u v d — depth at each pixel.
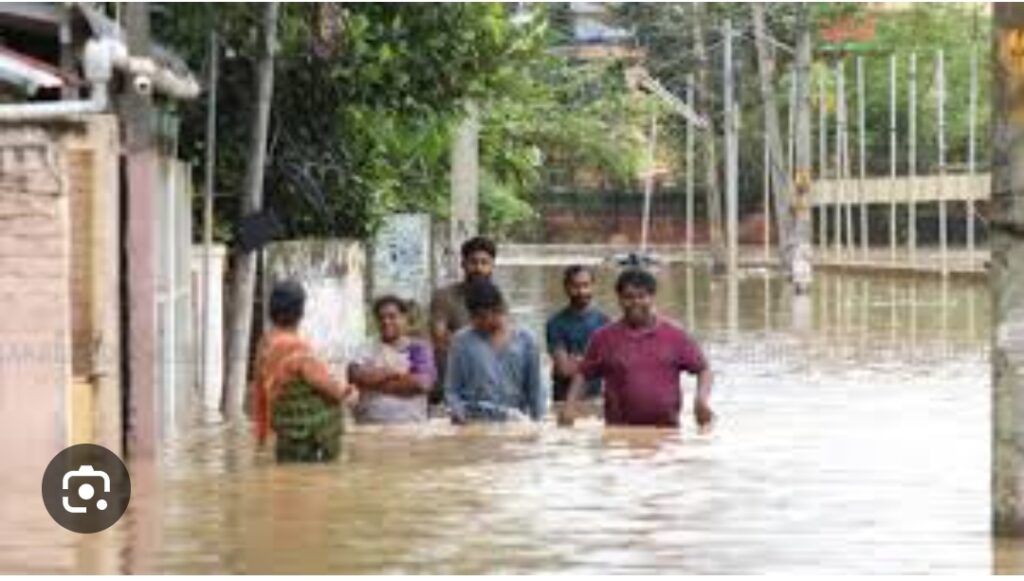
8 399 19.11
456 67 30.34
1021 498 15.63
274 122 30.69
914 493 17.94
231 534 15.95
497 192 55.25
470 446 20.67
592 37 97.94
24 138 19.12
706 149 98.31
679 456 20.17
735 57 94.25
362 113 32.53
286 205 31.62
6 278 19.11
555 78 71.75
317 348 31.12
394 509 17.09
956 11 92.62
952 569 14.48
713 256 85.38
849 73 94.25
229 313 27.47
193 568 14.55
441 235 44.03
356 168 33.28
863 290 61.38
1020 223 15.59
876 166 91.75
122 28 21.94
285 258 30.11
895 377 30.42
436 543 15.50
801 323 44.78
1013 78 15.59
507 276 71.69
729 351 36.22
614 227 116.12
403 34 29.81
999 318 15.68
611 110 77.06
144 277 20.72
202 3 25.34
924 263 76.25
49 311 19.12
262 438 20.62
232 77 28.53
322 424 19.64
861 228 84.50
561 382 23.22
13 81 19.88
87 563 14.78
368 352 22.98
